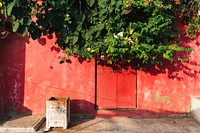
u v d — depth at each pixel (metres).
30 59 7.69
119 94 7.91
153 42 7.20
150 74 7.94
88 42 6.93
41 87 7.71
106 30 6.61
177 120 7.58
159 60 7.94
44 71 7.72
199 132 6.39
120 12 6.04
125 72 7.94
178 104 7.97
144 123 7.25
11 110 7.61
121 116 7.82
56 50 7.73
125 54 7.20
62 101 6.67
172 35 7.23
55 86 7.73
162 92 7.94
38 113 7.68
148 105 7.90
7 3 2.94
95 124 7.10
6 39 7.62
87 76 7.80
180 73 7.98
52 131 6.48
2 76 7.59
